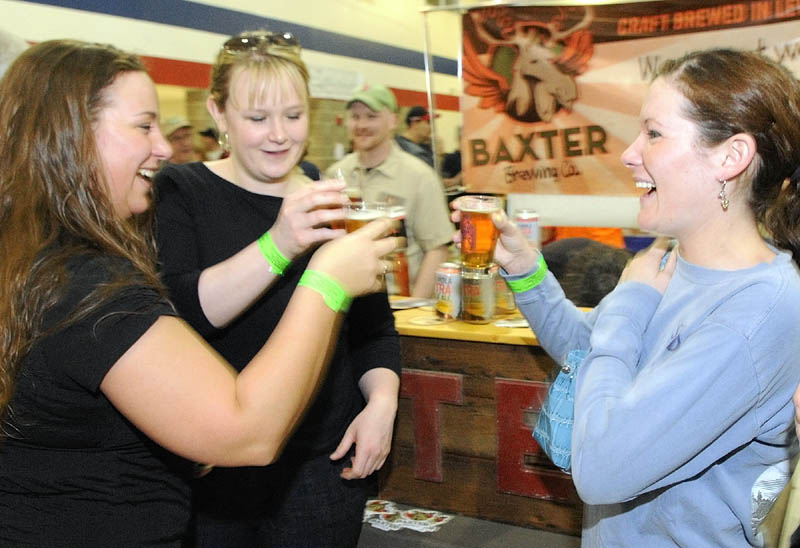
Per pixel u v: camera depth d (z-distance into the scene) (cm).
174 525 118
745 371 100
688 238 112
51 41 112
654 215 113
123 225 108
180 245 160
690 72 108
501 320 233
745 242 109
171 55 369
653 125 110
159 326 100
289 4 468
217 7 401
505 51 313
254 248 137
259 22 437
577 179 313
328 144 519
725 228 109
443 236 332
